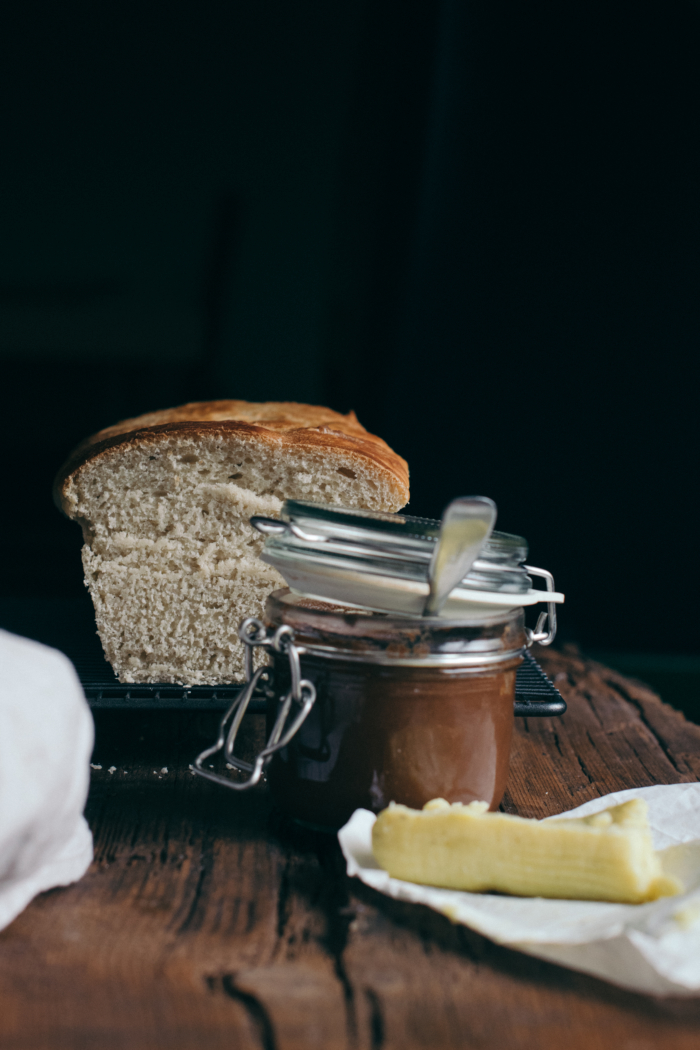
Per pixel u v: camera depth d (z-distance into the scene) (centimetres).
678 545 121
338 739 52
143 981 45
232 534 68
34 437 117
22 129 109
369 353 118
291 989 45
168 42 109
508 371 118
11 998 44
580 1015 44
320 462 68
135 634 68
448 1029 43
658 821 54
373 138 113
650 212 114
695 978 43
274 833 55
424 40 110
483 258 116
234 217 114
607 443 119
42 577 118
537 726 70
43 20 107
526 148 113
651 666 120
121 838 54
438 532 52
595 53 109
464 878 48
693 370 117
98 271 114
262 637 53
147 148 112
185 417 80
